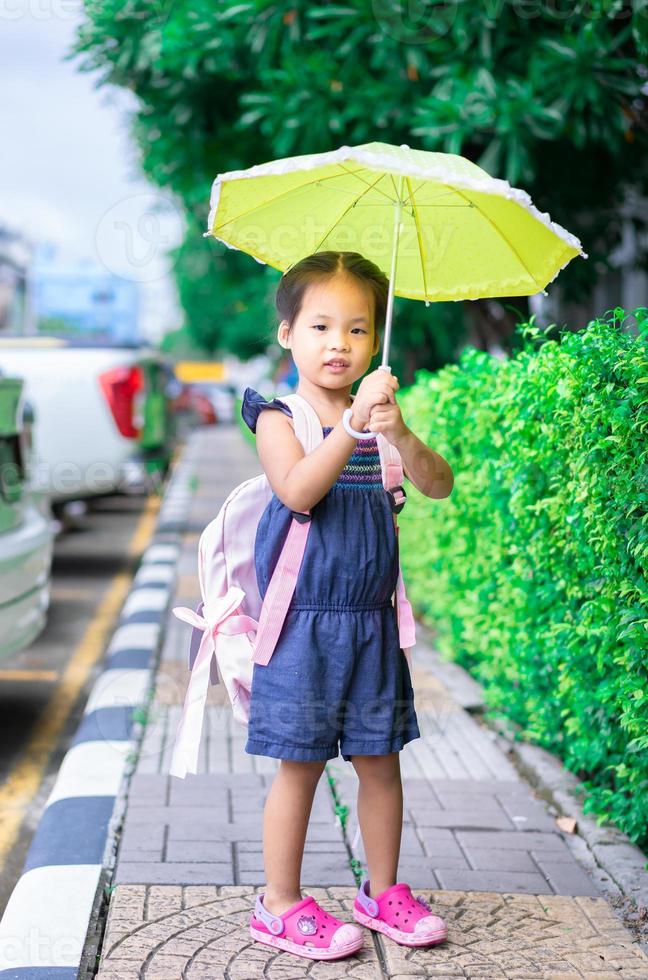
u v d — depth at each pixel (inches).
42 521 205.6
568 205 298.8
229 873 125.2
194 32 238.4
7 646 181.5
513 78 226.8
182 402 1144.8
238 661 108.8
